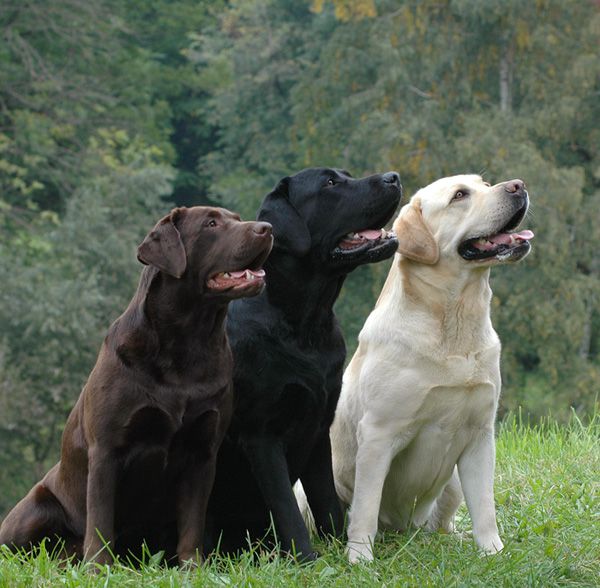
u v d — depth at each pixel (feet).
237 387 31.58
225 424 30.45
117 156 165.89
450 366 31.19
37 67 160.56
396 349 31.42
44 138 150.92
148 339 29.48
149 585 26.81
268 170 181.57
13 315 126.31
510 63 142.51
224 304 29.84
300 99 153.38
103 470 29.30
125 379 29.32
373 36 142.00
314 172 32.50
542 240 126.93
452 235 31.55
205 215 29.94
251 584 27.20
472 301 31.50
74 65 167.94
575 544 31.78
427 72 141.18
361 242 32.12
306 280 31.83
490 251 31.45
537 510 35.42
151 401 29.27
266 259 31.94
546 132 135.33
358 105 143.74
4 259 132.16
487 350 31.68
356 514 31.35
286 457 32.37
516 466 41.32
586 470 40.22
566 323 126.11
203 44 211.20
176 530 31.89
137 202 156.15
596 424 48.06
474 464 32.24
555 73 138.92
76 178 153.58
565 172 128.77
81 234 136.26
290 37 187.11
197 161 215.31
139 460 29.68
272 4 195.72
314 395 31.71
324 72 151.43
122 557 31.76
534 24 136.77
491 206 31.22
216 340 30.04
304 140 152.87
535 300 126.31
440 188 32.30
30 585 26.66
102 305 132.05
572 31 139.13
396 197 32.12
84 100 159.94
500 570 28.81
